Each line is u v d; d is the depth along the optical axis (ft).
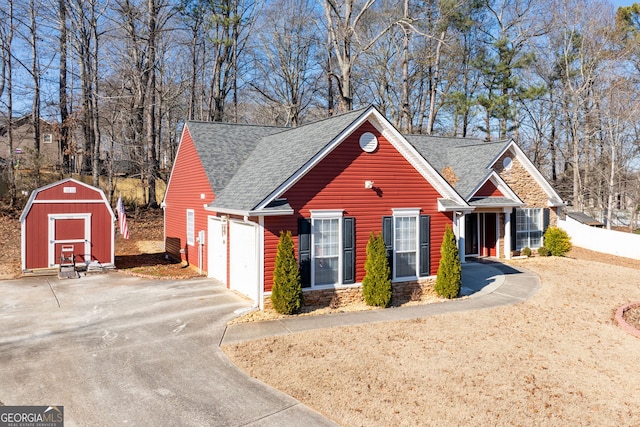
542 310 43.16
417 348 32.01
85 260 59.98
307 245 42.04
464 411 23.15
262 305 40.50
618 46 119.85
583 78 119.03
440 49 118.93
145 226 90.94
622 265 72.79
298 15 132.57
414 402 23.95
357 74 133.18
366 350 31.40
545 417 22.81
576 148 121.08
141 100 100.94
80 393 24.56
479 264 69.10
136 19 99.45
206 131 63.77
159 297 45.96
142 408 22.95
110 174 94.48
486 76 125.59
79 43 95.86
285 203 40.47
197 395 24.44
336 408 23.15
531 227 78.13
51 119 108.06
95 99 93.91
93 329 35.58
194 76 122.21
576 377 27.73
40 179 91.61
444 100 125.39
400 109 137.18
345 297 43.88
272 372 27.53
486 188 70.38
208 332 35.01
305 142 47.03
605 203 132.16
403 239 47.21
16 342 32.42
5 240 71.97
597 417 22.94
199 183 59.21
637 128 118.01
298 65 136.98
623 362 30.32
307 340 33.32
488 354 31.17
